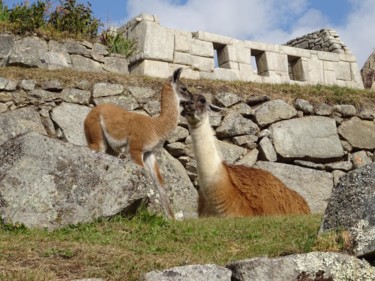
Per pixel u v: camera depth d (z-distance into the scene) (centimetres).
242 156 1245
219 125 1248
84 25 1502
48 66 1299
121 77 1271
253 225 708
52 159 718
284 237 648
